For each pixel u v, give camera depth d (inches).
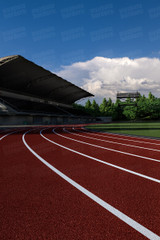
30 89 2358.5
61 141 412.2
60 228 81.0
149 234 75.9
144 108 3186.5
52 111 2303.2
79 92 3250.5
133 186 132.2
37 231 79.0
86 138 480.4
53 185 135.0
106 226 82.0
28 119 1772.9
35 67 1841.8
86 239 73.3
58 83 2532.0
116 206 101.0
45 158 230.4
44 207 100.6
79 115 2869.1
